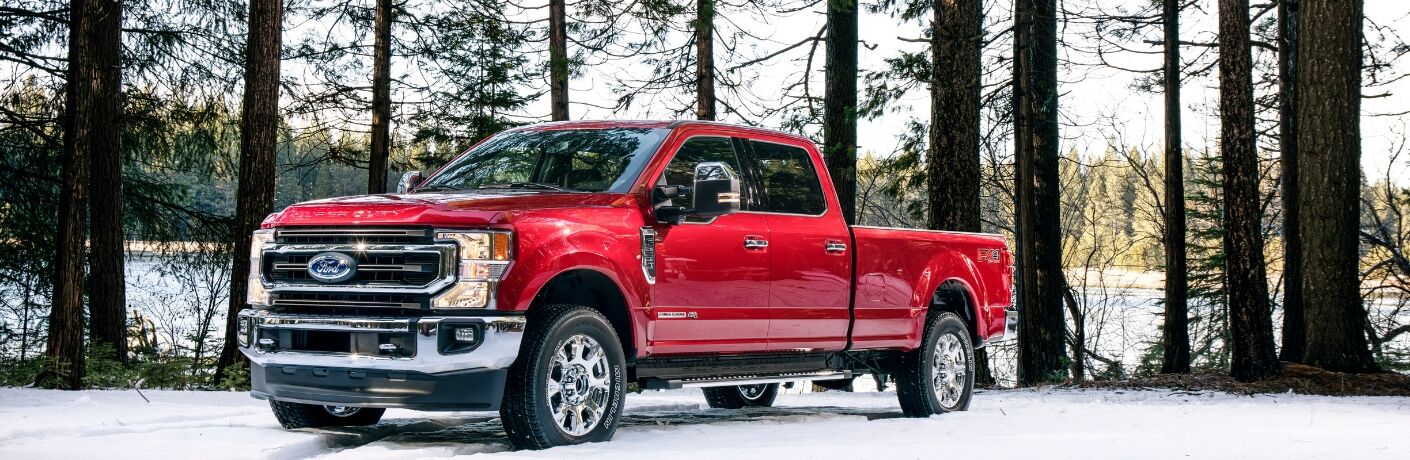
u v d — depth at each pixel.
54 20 20.05
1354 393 15.84
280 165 24.72
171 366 15.08
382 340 6.54
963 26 18.20
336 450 6.95
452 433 7.96
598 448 6.84
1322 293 16.95
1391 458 6.89
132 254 22.98
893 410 10.70
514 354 6.56
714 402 10.97
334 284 6.74
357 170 25.97
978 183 18.23
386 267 6.62
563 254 6.80
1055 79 22.98
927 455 6.70
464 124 24.33
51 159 21.20
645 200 7.45
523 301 6.59
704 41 22.55
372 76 23.28
